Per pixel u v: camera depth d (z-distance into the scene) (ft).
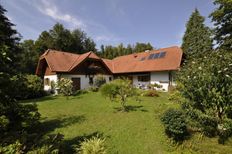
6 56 13.97
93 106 44.98
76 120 32.76
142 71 84.43
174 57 78.54
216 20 68.49
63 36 152.35
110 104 46.65
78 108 43.14
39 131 26.89
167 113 24.18
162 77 79.71
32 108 27.12
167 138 23.70
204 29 105.09
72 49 158.92
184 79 22.95
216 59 20.92
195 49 100.99
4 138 14.87
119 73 96.84
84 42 176.24
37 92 67.31
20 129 20.72
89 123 30.78
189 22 124.36
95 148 17.69
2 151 12.74
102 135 25.16
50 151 15.37
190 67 25.49
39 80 71.10
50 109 42.78
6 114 15.67
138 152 20.70
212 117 19.94
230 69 18.90
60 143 18.48
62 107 44.91
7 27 75.87
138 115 35.01
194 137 22.22
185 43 120.88
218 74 19.16
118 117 34.01
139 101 49.29
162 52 87.10
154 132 26.20
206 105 20.06
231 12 63.16
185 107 22.76
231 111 19.40
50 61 75.20
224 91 18.92
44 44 144.25
